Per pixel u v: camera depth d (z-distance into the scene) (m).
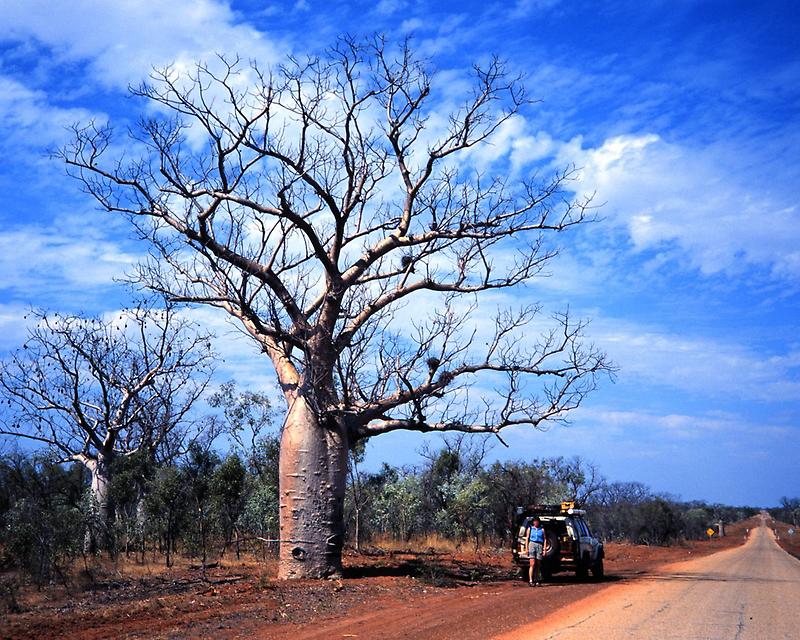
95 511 21.20
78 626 11.70
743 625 11.69
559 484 42.59
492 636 10.43
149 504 22.00
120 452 28.75
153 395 30.59
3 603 13.60
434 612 13.19
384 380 18.45
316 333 17.92
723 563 33.53
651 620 12.13
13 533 17.39
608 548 44.97
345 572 19.08
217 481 22.33
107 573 18.20
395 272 19.02
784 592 17.73
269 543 24.73
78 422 27.64
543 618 12.31
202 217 16.81
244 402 30.81
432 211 18.34
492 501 35.31
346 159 17.77
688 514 82.38
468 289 19.02
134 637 10.80
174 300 18.47
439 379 18.84
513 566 23.80
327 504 17.50
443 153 18.25
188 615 12.72
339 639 10.52
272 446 27.78
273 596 14.85
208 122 17.00
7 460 22.52
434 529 35.59
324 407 17.48
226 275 17.45
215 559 22.73
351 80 17.80
